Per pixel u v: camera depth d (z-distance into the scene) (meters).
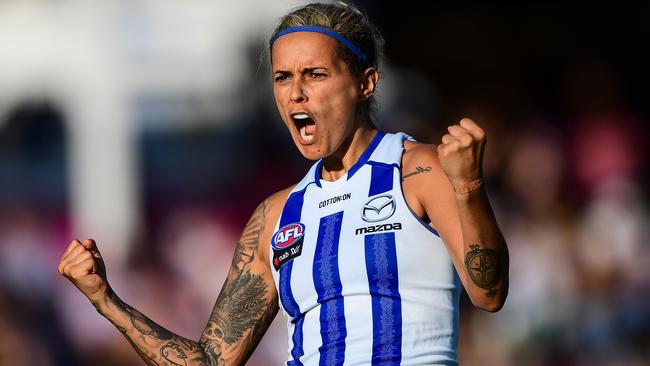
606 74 41.47
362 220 12.57
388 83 37.53
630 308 32.75
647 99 41.72
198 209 36.16
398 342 12.22
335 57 12.88
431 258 12.37
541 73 43.34
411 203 12.51
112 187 37.09
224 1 38.31
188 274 33.44
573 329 32.06
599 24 43.75
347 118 12.95
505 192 36.56
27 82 37.88
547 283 32.59
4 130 37.19
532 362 31.44
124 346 30.55
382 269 12.30
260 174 36.81
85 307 31.09
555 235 34.09
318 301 12.58
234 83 38.00
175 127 37.81
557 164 37.12
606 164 38.22
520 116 40.00
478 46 43.19
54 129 37.50
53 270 32.75
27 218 35.09
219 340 13.79
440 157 11.59
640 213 36.00
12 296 29.89
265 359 29.50
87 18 38.03
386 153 12.99
